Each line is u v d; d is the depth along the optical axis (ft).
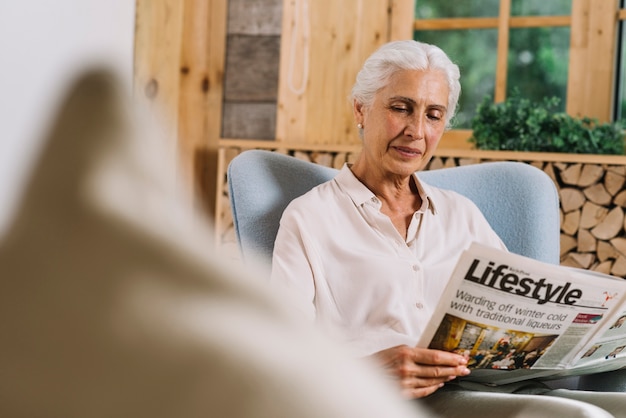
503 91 11.85
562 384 6.52
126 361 0.76
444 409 5.12
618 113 11.51
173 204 0.83
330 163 11.64
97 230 0.79
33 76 4.58
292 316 0.80
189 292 0.78
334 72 12.23
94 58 0.86
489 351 4.96
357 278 5.90
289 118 12.35
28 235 0.79
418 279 5.96
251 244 6.48
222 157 11.76
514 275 4.65
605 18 11.37
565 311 4.88
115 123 0.83
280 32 12.40
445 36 12.12
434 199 6.38
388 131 6.11
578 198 10.69
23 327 0.76
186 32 11.39
